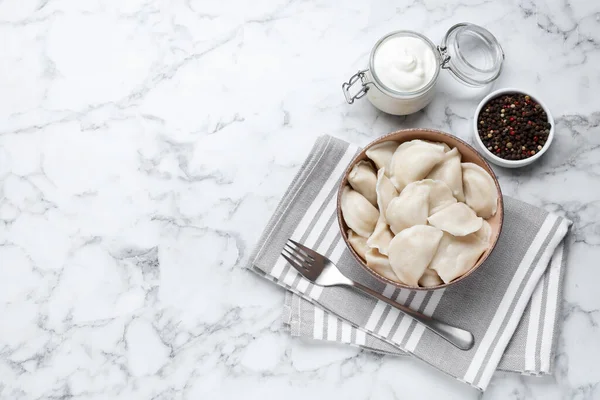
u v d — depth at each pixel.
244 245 0.85
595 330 0.83
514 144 0.82
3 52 0.88
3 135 0.87
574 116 0.85
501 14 0.87
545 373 0.81
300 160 0.86
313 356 0.84
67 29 0.88
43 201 0.87
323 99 0.86
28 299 0.86
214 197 0.86
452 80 0.86
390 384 0.84
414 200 0.76
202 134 0.86
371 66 0.80
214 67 0.87
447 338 0.81
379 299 0.82
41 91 0.88
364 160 0.79
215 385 0.84
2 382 0.85
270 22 0.87
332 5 0.87
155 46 0.88
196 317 0.85
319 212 0.83
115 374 0.85
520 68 0.86
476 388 0.83
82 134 0.87
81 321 0.85
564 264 0.82
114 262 0.86
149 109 0.87
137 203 0.86
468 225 0.76
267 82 0.87
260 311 0.85
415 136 0.78
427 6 0.87
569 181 0.84
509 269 0.82
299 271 0.81
